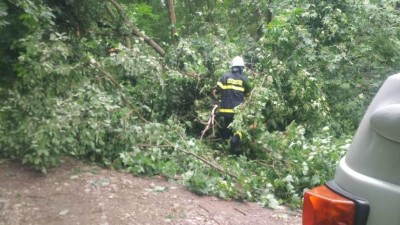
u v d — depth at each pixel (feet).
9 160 17.22
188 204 15.57
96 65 20.58
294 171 18.72
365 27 32.30
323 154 18.84
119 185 16.34
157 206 15.07
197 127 25.61
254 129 21.86
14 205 13.88
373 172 6.45
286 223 15.12
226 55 27.48
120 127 19.12
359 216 6.41
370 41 32.14
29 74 17.20
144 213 14.43
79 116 17.65
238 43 32.45
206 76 26.27
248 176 18.45
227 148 22.80
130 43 31.50
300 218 15.79
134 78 23.76
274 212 16.17
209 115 24.50
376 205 6.31
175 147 19.67
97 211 14.16
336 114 28.86
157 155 19.13
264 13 36.04
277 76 25.43
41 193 14.90
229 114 23.36
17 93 17.46
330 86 29.73
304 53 28.53
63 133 16.57
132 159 18.29
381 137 6.40
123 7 36.11
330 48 30.32
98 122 18.15
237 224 14.53
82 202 14.64
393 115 6.19
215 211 15.34
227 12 41.70
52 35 18.33
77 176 16.57
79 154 18.01
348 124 28.55
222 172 18.74
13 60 19.66
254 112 22.29
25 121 16.57
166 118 25.17
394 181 6.25
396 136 6.18
